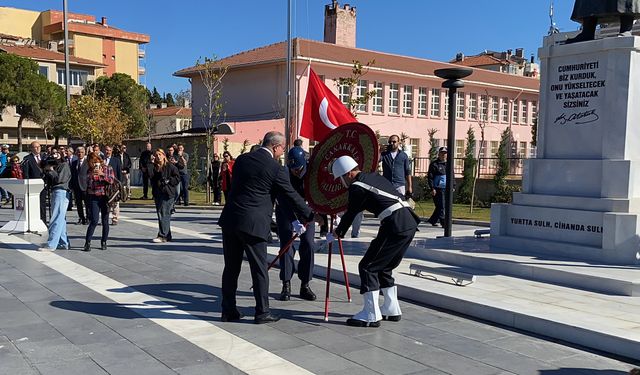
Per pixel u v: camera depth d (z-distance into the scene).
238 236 6.36
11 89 40.47
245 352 5.51
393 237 6.29
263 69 34.34
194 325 6.37
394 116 37.44
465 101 42.19
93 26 73.62
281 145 6.68
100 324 6.36
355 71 25.70
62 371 4.98
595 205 8.71
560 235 9.05
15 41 65.75
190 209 20.16
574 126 9.27
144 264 9.80
